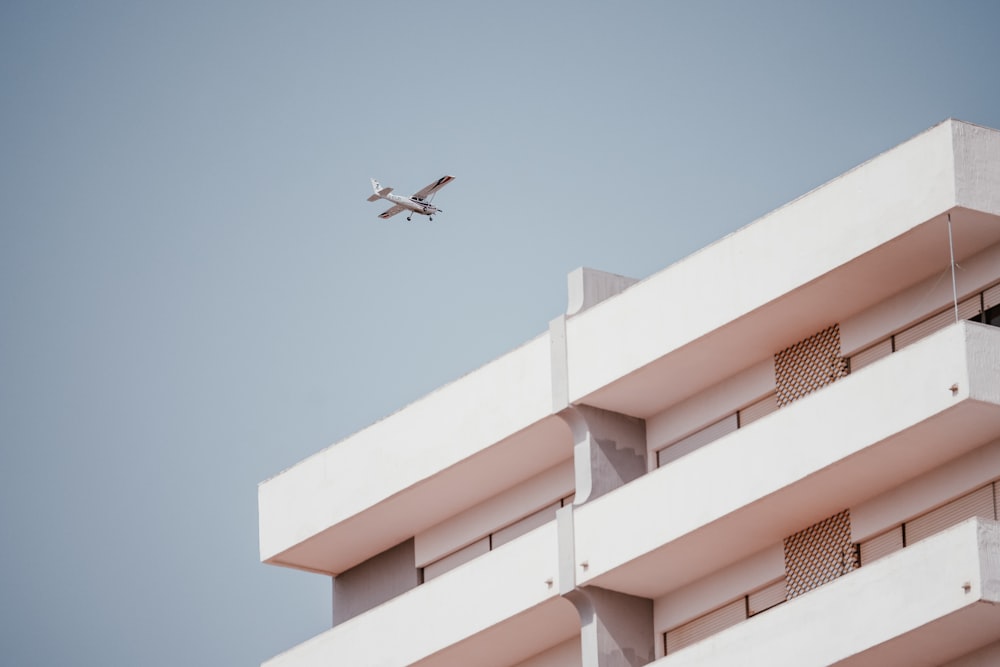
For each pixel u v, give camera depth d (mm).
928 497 45031
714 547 47812
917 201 44688
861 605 43438
